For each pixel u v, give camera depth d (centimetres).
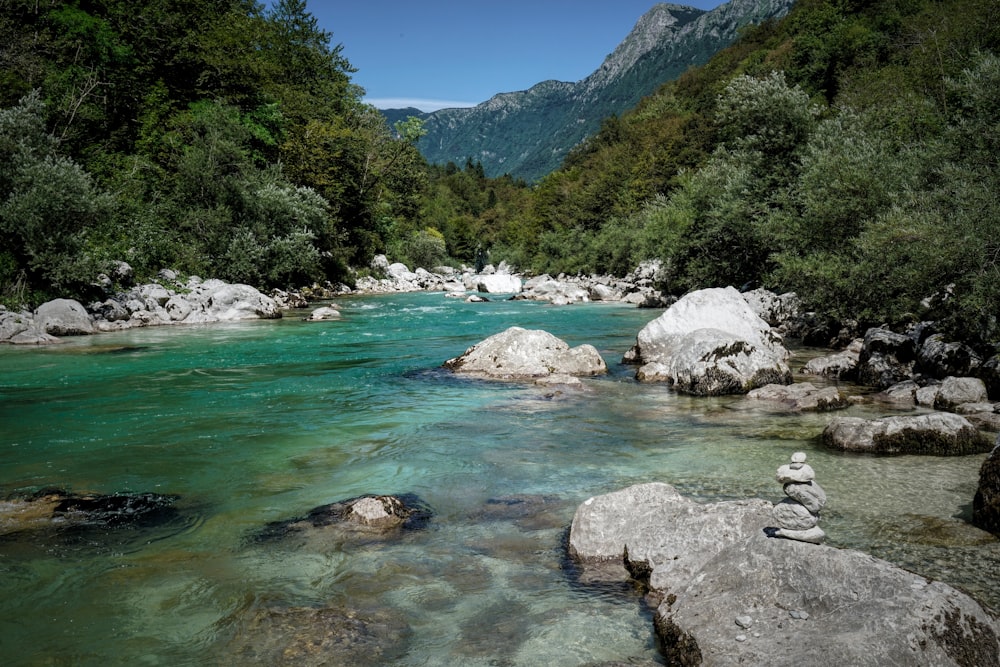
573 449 980
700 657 420
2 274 2347
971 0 4238
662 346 1711
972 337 1388
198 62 4672
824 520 684
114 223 2875
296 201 4056
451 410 1236
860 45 6931
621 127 14788
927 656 387
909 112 2809
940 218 1419
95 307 2523
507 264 9856
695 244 3198
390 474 873
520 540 662
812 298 1917
